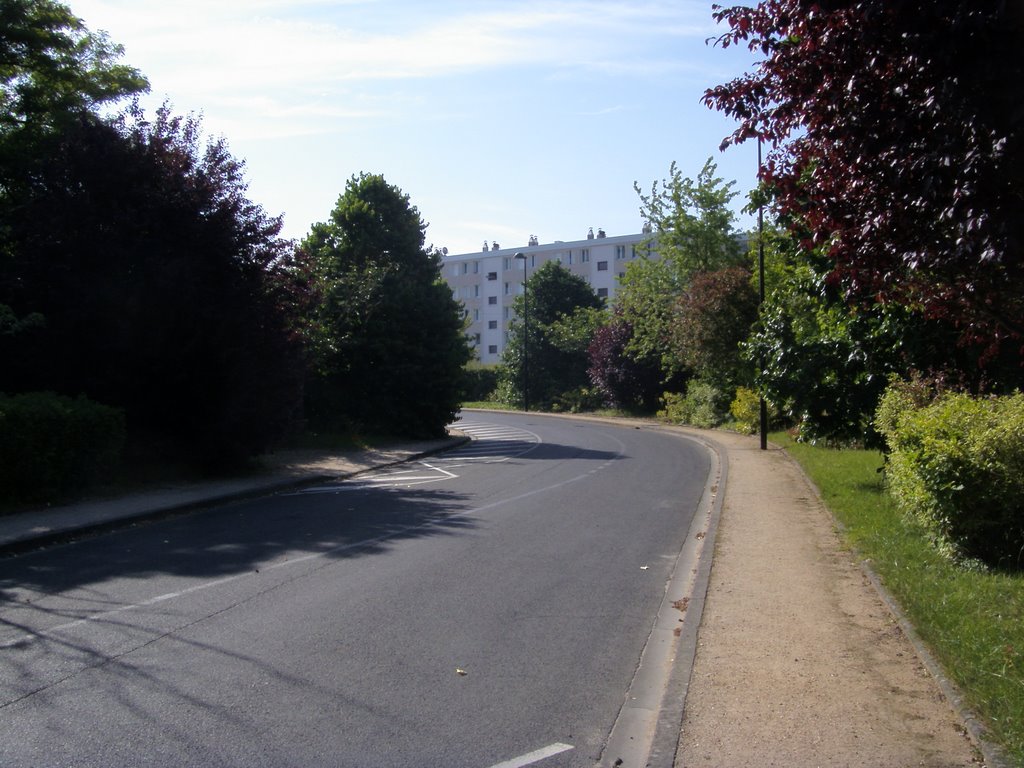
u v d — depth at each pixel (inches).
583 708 220.8
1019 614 263.1
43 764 183.3
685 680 228.2
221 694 225.3
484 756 191.2
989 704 196.1
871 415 582.6
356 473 795.4
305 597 326.6
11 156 715.4
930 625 257.9
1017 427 329.7
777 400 642.8
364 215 1258.6
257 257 703.1
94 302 624.7
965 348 460.1
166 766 183.2
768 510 526.9
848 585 330.3
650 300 1715.1
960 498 331.6
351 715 212.8
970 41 172.9
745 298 1296.8
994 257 171.6
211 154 700.0
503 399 2507.4
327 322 1125.7
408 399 1196.5
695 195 1680.6
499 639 277.9
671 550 429.7
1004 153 170.9
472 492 653.9
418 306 1214.3
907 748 184.1
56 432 534.3
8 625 287.3
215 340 656.4
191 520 518.0
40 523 467.5
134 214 635.5
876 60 196.1
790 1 209.0
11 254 642.8
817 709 206.8
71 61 788.6
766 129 232.4
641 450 1067.3
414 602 321.1
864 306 441.7
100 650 261.0
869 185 206.5
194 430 693.3
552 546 435.2
